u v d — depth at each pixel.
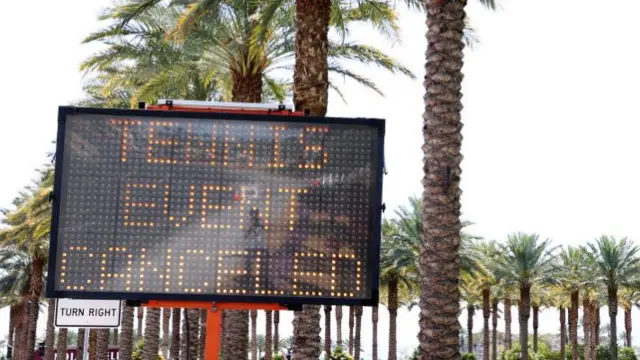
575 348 62.47
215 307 7.99
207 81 21.53
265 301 7.90
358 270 8.00
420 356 8.55
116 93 26.75
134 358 39.22
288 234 7.99
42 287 46.34
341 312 68.94
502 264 50.44
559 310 74.44
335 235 8.02
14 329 63.38
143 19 20.67
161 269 7.86
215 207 7.97
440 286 8.53
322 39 13.59
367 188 8.09
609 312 52.06
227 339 22.11
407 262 41.41
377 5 18.00
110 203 7.88
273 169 8.05
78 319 10.53
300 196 8.05
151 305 7.91
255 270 7.93
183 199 7.95
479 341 107.06
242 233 7.96
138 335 68.12
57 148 7.85
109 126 7.95
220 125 8.05
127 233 7.86
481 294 64.81
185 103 8.24
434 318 8.48
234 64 19.59
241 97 19.66
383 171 8.11
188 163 7.99
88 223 7.83
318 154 8.09
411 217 41.47
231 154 8.04
